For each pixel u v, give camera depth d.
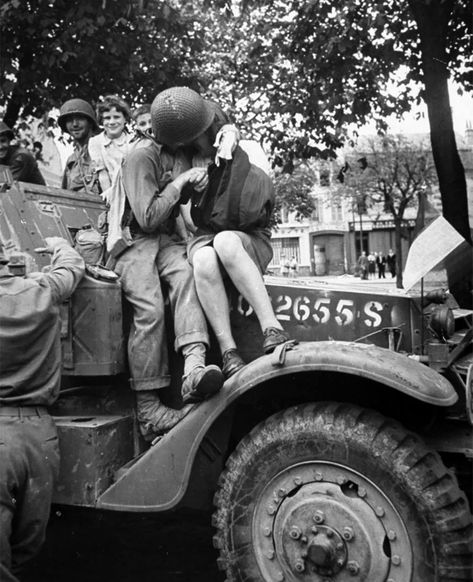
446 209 9.24
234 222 3.78
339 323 3.79
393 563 3.07
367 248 45.81
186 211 4.23
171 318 3.88
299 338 3.84
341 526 3.15
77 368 3.78
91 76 11.08
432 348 3.36
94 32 10.34
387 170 26.44
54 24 10.32
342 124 10.98
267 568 3.30
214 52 12.94
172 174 3.97
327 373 3.36
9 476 3.35
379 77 10.89
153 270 3.82
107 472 3.69
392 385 3.08
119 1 10.12
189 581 4.09
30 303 3.54
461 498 3.09
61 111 6.66
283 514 3.26
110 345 3.75
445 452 3.70
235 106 12.49
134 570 4.28
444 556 3.00
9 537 3.43
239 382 3.35
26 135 12.33
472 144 12.67
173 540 4.81
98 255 4.08
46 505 3.52
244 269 3.63
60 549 4.66
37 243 4.18
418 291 3.76
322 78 10.80
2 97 10.43
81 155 6.48
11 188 4.35
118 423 3.81
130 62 10.73
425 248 3.46
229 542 3.35
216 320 3.65
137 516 5.33
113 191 3.94
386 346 3.71
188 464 3.41
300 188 22.03
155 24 11.09
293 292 3.87
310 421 3.24
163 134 3.88
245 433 3.73
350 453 3.15
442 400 3.05
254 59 11.95
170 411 3.79
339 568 3.14
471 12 9.57
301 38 10.73
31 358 3.57
